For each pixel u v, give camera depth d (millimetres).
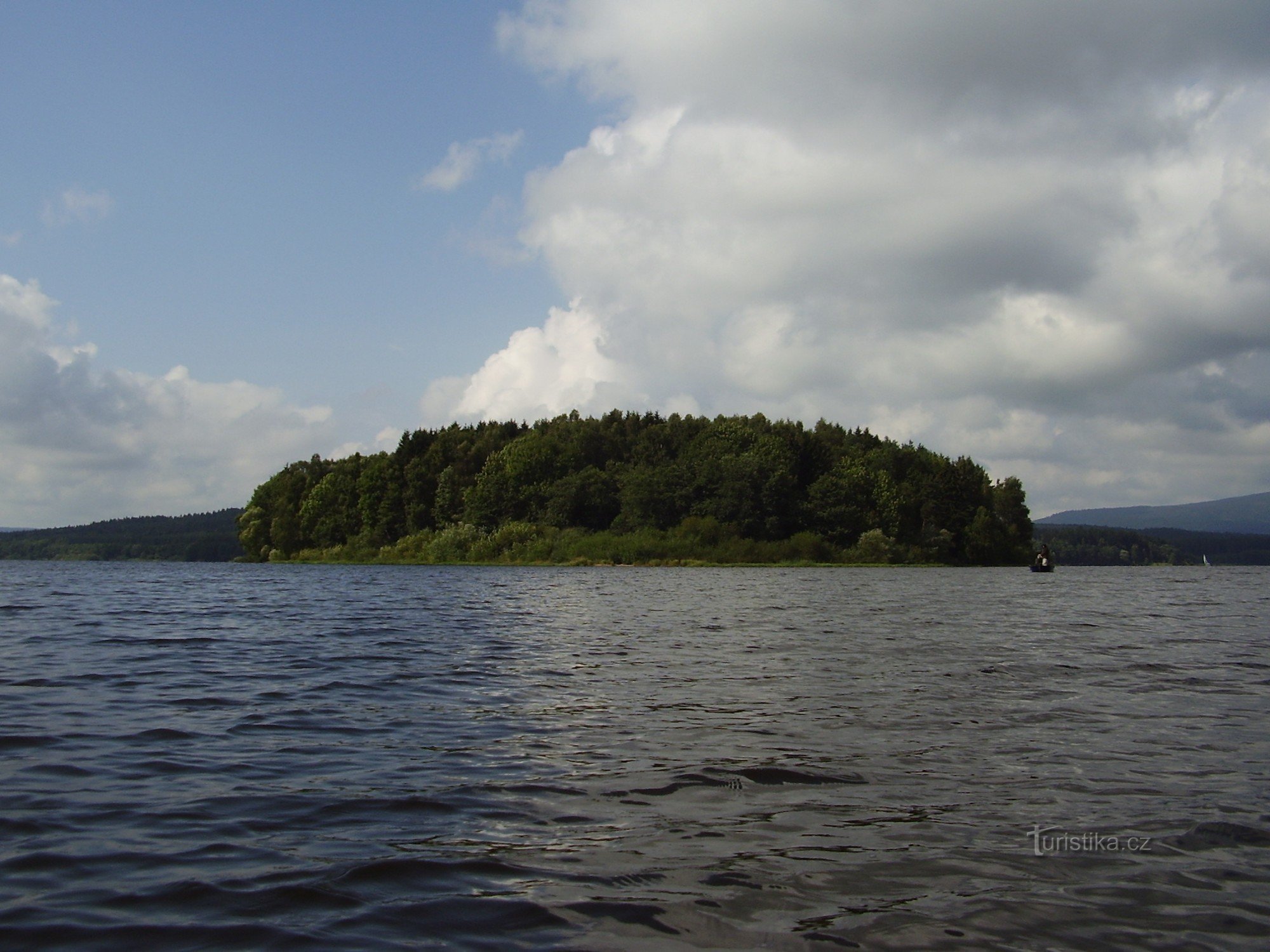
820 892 5656
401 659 17016
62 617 26344
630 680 14336
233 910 5332
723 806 7512
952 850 6441
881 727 10711
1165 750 9617
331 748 9562
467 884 5758
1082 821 7113
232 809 7387
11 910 5309
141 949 4801
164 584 50375
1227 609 32969
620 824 7020
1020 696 12914
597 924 5156
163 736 10148
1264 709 12000
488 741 9922
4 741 9773
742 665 16219
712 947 4859
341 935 4992
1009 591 46000
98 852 6324
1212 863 6211
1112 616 28766
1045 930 5121
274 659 16875
